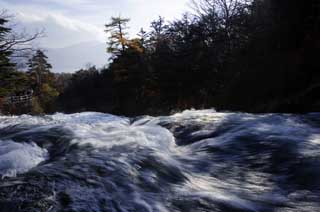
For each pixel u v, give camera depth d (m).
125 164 5.48
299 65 16.50
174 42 32.06
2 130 9.45
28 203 3.97
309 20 17.56
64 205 4.03
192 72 30.00
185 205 4.54
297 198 4.98
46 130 8.81
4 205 3.90
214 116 10.54
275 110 14.94
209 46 29.03
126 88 43.75
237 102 19.38
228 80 23.84
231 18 28.06
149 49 44.66
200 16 29.97
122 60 44.59
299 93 14.84
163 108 34.00
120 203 4.30
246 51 22.44
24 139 8.00
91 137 7.88
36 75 58.94
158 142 7.68
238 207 4.64
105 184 4.70
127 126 9.66
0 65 33.69
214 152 7.04
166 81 32.03
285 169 6.02
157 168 5.59
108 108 46.56
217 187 5.27
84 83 61.59
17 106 40.66
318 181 5.53
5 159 6.23
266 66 18.67
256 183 5.54
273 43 19.62
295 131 8.16
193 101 30.30
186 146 7.72
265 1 22.62
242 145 7.31
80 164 5.32
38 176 4.74
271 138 7.56
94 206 4.11
